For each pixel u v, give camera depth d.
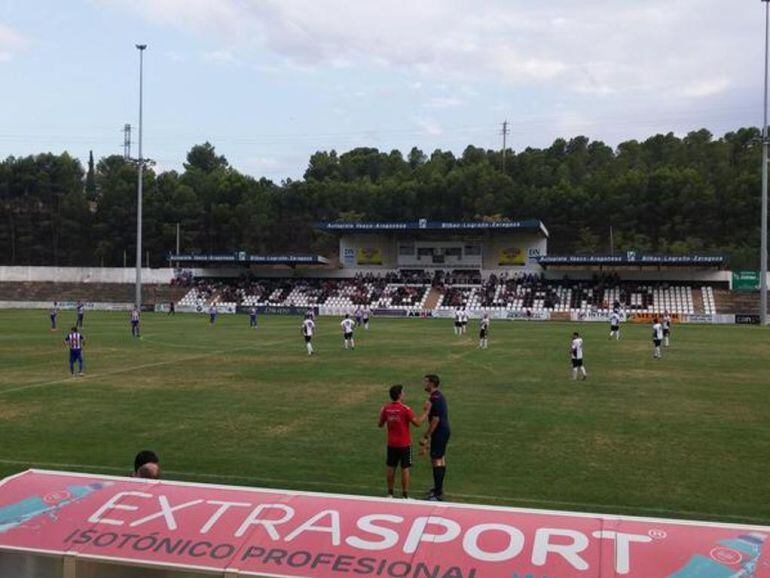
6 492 7.68
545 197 114.00
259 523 6.95
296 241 124.75
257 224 121.81
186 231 120.19
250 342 45.44
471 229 83.94
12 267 98.19
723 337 52.16
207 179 131.25
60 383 27.28
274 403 23.12
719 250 100.88
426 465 15.47
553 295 80.75
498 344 45.25
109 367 32.22
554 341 47.78
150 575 6.62
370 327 61.66
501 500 12.98
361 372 30.86
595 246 110.31
